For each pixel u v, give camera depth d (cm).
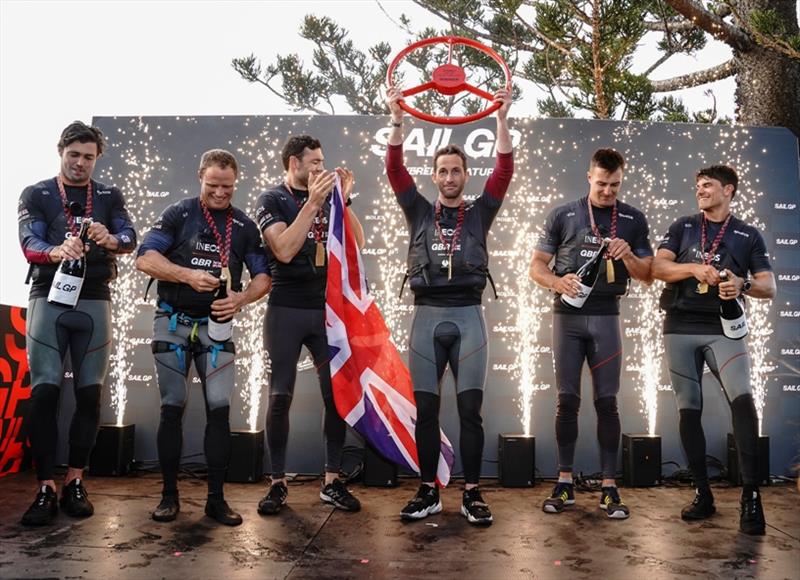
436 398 316
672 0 523
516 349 417
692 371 322
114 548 254
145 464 408
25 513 284
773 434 411
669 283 333
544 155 426
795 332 418
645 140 427
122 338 418
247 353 417
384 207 423
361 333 337
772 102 532
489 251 421
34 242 293
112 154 429
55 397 295
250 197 426
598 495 363
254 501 336
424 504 307
